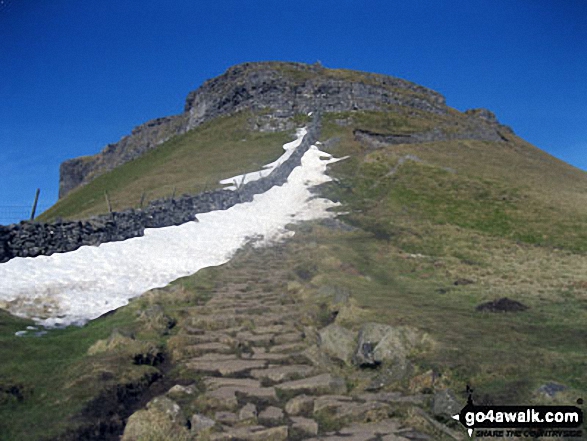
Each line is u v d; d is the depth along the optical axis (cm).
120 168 10125
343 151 6450
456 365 1164
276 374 1206
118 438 936
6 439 862
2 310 1586
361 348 1267
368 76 10550
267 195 4519
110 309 1758
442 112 9588
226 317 1622
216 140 8388
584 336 1404
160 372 1229
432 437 930
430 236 3378
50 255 2158
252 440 930
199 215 3431
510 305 1806
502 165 6100
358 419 1011
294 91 9025
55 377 1122
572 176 6384
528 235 3431
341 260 2589
